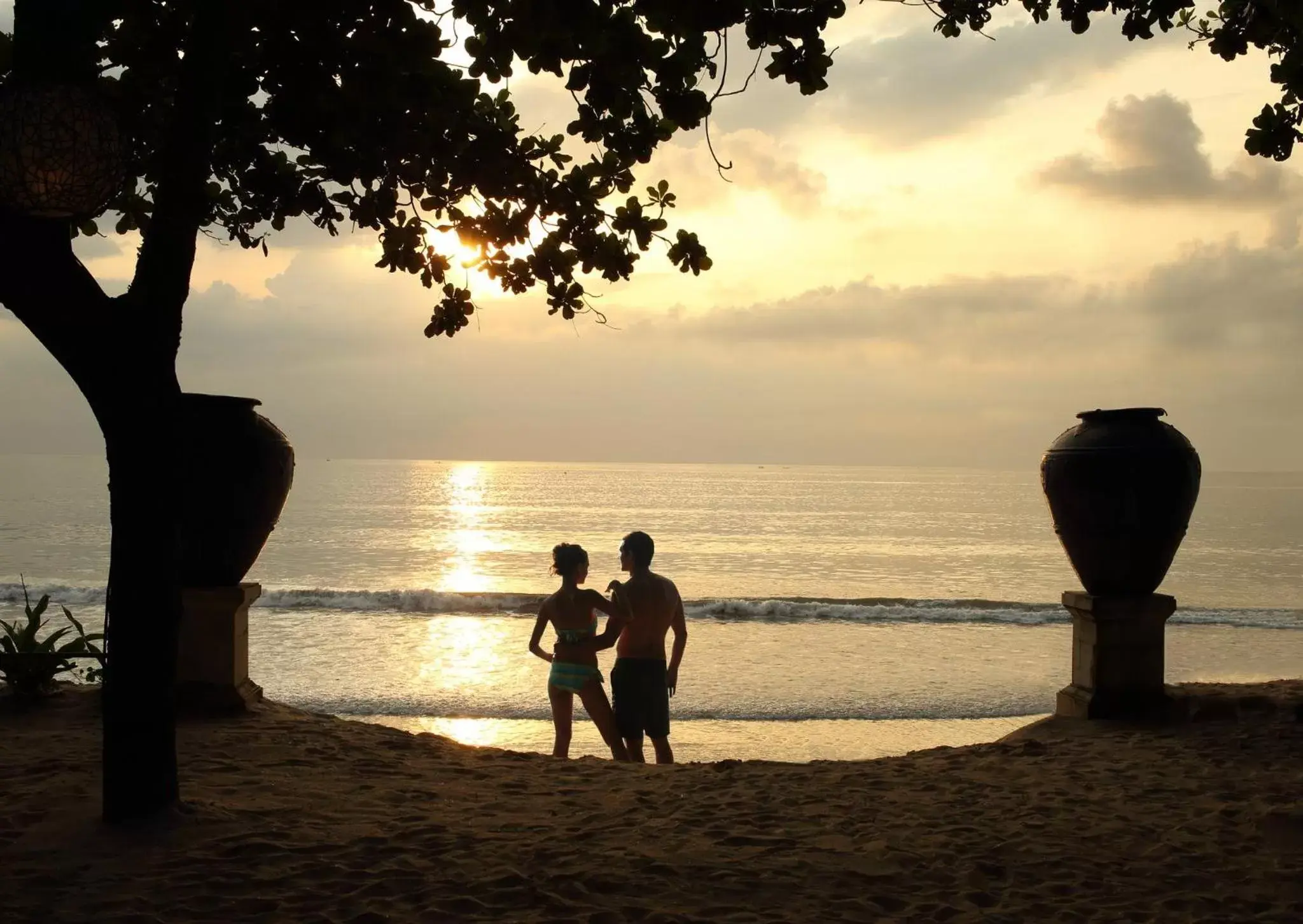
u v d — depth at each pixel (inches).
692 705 503.2
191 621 284.4
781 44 191.2
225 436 277.6
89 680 333.1
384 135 240.2
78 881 157.1
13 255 167.9
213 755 242.5
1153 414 295.7
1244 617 906.1
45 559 1550.2
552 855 176.1
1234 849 182.9
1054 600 1198.3
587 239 260.2
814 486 7327.8
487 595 959.6
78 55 169.2
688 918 149.5
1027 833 193.3
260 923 143.9
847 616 890.7
